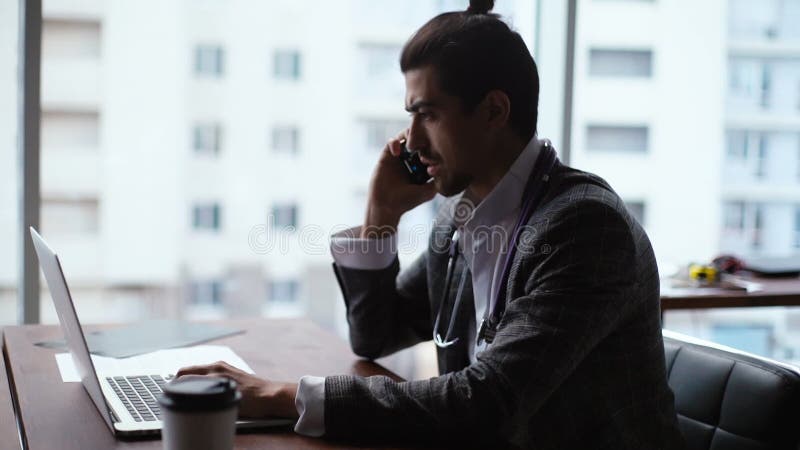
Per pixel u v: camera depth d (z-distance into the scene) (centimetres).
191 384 84
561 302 111
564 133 265
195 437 80
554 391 115
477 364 109
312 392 107
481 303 134
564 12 262
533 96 130
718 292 198
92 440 101
